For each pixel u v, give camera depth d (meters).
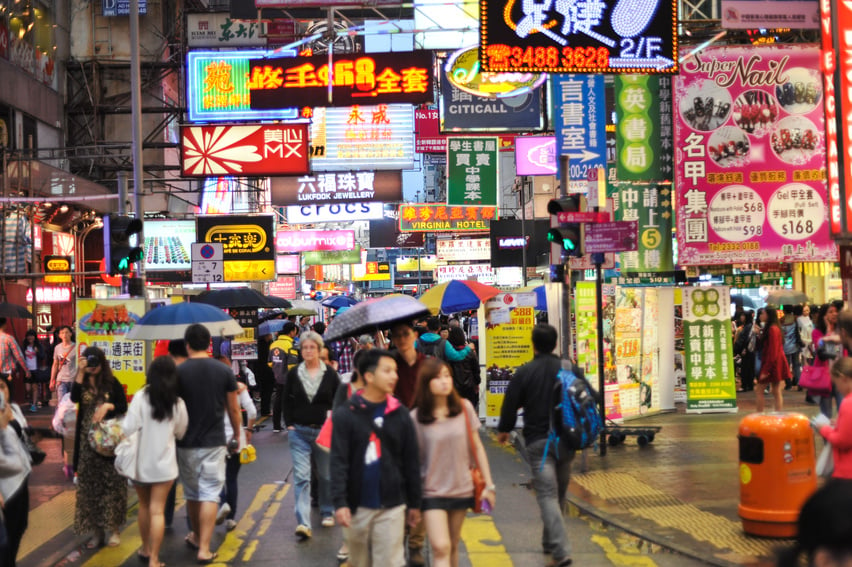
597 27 16.11
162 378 7.79
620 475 11.85
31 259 26.09
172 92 38.62
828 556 1.76
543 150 26.11
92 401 8.60
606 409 17.12
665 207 20.45
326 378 9.06
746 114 19.88
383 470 5.77
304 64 25.38
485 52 15.96
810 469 8.26
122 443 7.78
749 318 23.86
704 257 19.86
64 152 33.09
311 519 9.88
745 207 19.83
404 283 85.44
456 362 15.49
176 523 9.92
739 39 21.70
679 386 21.81
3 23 28.11
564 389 7.42
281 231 40.47
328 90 25.27
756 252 19.80
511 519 9.55
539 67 16.00
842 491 1.78
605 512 9.66
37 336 24.20
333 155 28.48
